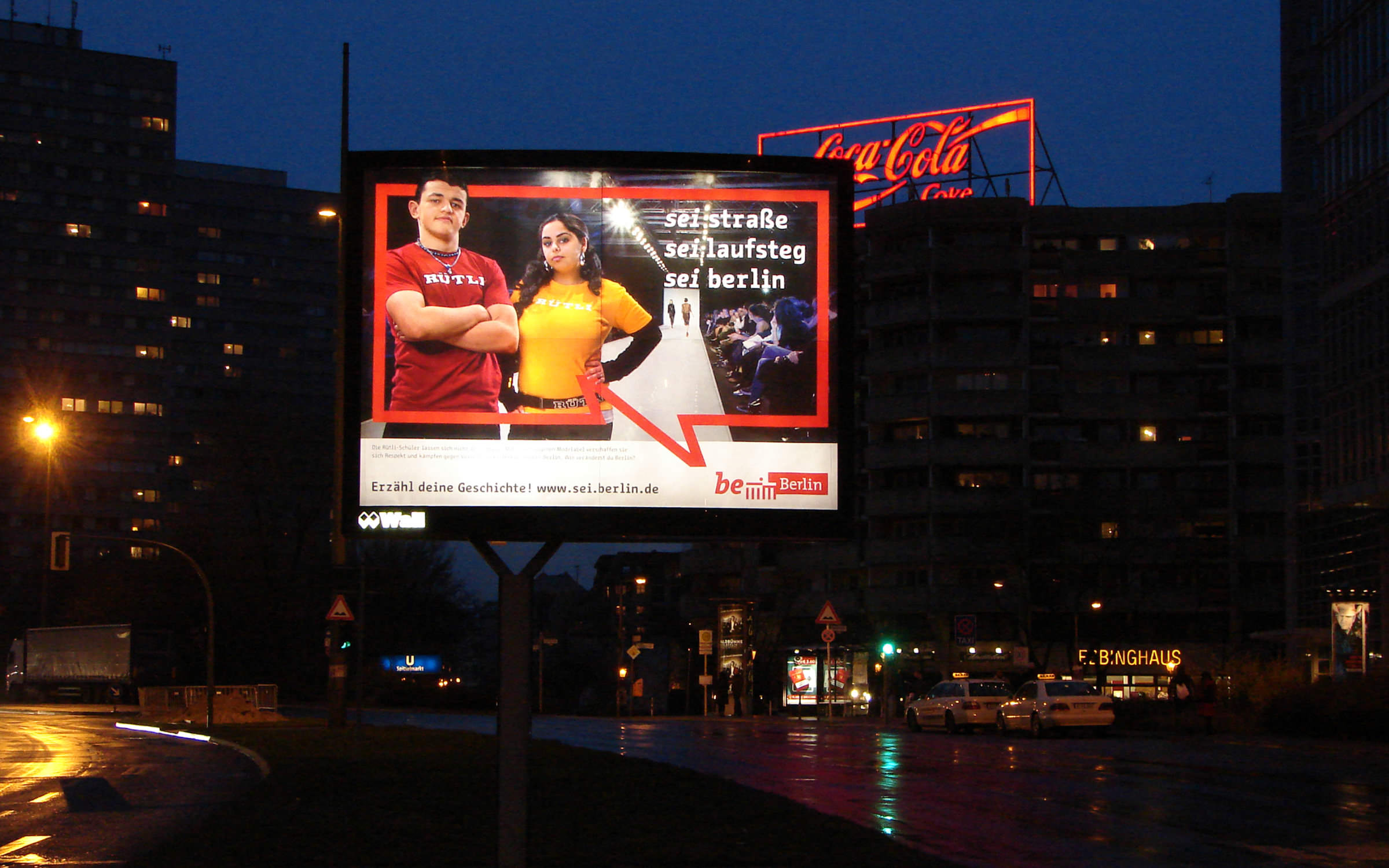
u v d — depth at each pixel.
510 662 10.23
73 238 124.19
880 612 77.44
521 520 11.33
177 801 18.69
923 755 26.17
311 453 75.19
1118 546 75.50
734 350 11.60
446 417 11.38
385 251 11.48
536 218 11.61
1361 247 45.94
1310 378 53.91
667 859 10.86
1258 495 76.00
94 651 65.50
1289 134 54.66
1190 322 78.38
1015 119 75.50
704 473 11.48
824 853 11.13
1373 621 47.09
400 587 76.88
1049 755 26.14
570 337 11.52
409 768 18.55
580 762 19.33
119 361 124.75
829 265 11.73
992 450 77.75
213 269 137.75
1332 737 31.75
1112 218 78.88
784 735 35.22
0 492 118.81
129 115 126.94
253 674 74.06
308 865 10.82
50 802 18.72
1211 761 24.50
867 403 80.69
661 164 11.71
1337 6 48.28
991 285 79.19
